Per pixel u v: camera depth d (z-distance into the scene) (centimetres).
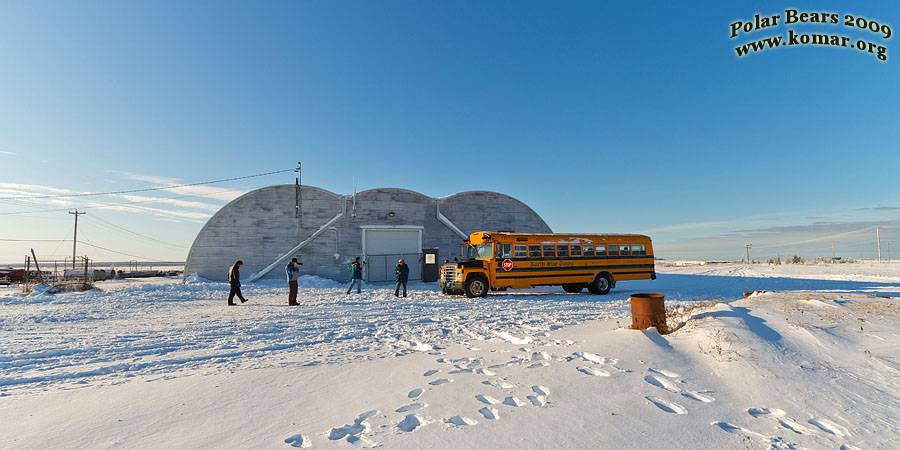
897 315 777
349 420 385
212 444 335
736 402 437
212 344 790
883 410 415
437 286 2272
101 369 597
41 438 349
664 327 744
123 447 330
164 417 396
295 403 434
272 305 1468
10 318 1120
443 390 465
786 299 963
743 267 5119
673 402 429
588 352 621
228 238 2342
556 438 342
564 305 1436
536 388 467
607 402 424
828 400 437
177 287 2025
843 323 720
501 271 1756
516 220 2859
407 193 2662
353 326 1000
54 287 1902
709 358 571
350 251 2512
